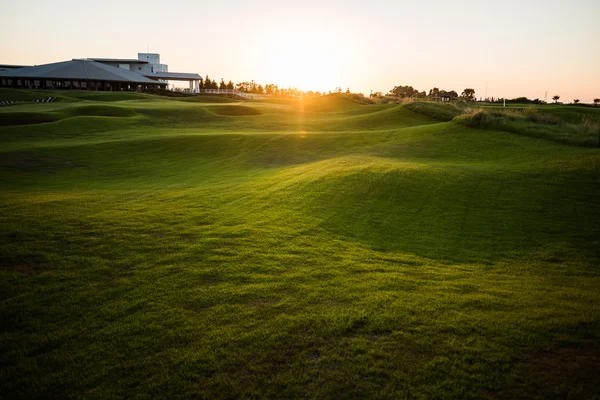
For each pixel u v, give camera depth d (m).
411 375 4.50
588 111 47.19
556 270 7.72
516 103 74.12
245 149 24.88
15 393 4.27
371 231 9.91
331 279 7.00
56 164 19.39
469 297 6.39
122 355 4.89
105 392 4.29
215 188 14.45
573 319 5.66
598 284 7.07
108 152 22.64
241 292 6.44
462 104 55.31
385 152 21.70
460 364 4.67
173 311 5.87
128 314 5.80
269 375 4.53
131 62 113.56
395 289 6.67
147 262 7.59
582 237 9.54
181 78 116.25
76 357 4.86
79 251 8.02
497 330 5.37
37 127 29.02
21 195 12.95
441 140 23.73
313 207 11.56
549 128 23.59
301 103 70.44
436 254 8.53
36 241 8.43
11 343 5.13
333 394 4.22
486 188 13.60
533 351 4.91
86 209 11.20
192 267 7.39
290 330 5.37
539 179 14.49
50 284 6.65
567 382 4.36
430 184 13.98
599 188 13.34
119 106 42.06
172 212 11.05
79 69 83.25
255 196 12.86
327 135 29.19
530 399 4.13
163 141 25.86
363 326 5.48
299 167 18.30
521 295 6.52
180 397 4.21
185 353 4.91
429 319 5.65
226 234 9.23
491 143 21.83
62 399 4.19
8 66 118.06
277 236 9.18
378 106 61.72
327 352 4.91
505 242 9.29
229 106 50.78
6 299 6.15
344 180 14.26
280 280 6.92
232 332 5.33
